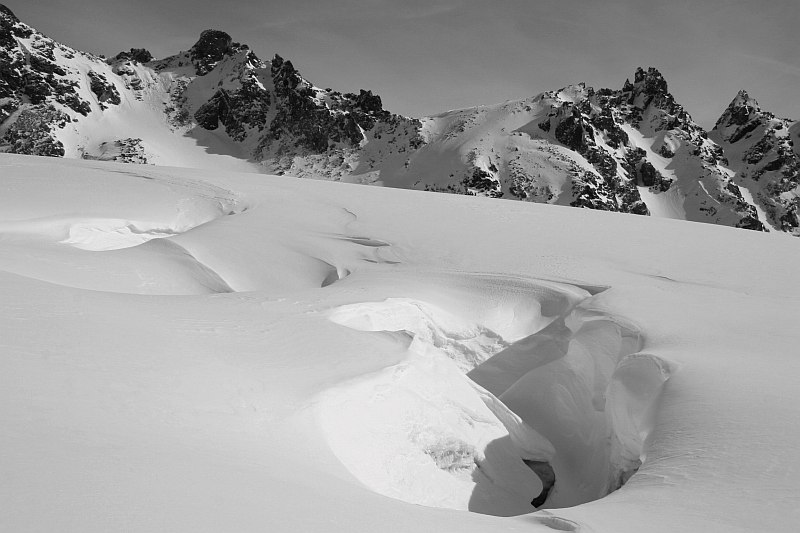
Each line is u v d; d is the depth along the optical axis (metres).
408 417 7.90
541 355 12.91
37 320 6.83
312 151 142.75
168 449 4.49
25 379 5.18
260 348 8.22
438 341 12.86
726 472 5.50
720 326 10.74
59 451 3.88
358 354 8.75
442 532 4.05
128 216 20.59
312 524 3.63
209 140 143.38
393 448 7.34
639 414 8.14
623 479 7.98
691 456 5.95
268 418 6.11
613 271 16.23
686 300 12.94
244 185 28.25
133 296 10.02
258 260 17.91
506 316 13.88
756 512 4.74
